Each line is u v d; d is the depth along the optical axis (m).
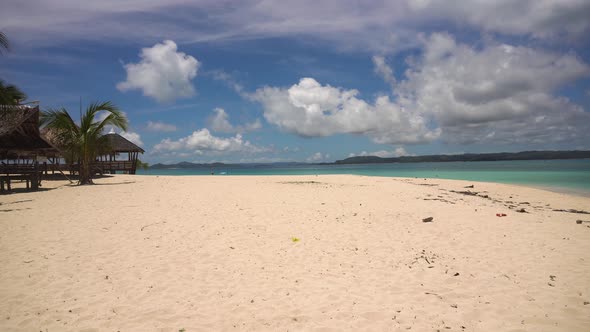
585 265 6.25
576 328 4.16
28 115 19.72
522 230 8.95
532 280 5.62
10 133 18.95
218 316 4.52
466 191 20.69
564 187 24.78
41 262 6.34
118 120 21.70
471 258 6.77
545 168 60.81
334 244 7.78
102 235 8.20
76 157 23.22
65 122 20.25
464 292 5.23
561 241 7.88
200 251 7.14
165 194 15.54
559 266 6.23
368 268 6.30
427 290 5.32
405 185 23.02
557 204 15.66
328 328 4.22
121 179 25.89
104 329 4.14
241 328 4.22
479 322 4.34
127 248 7.24
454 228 9.17
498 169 62.09
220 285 5.51
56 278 5.63
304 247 7.55
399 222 9.92
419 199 15.08
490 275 5.88
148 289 5.30
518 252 7.09
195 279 5.73
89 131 20.81
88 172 21.28
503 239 8.09
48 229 8.70
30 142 21.11
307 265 6.46
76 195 15.16
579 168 58.31
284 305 4.85
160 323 4.31
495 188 22.98
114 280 5.61
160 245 7.50
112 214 10.65
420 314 4.56
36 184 17.98
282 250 7.32
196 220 9.91
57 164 29.36
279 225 9.47
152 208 11.75
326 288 5.43
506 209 12.80
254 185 20.94
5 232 8.38
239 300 4.99
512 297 5.03
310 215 10.84
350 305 4.84
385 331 4.14
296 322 4.38
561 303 4.80
